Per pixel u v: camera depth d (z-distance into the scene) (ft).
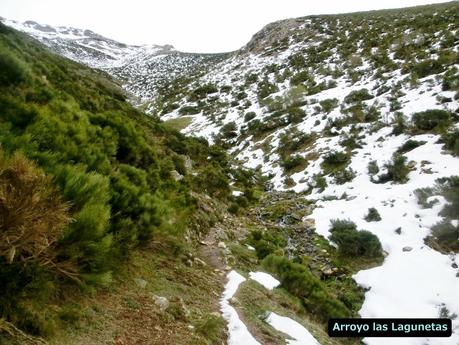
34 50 50.29
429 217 33.19
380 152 52.06
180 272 17.72
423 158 44.78
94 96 43.39
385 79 84.33
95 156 17.13
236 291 18.16
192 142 61.82
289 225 39.14
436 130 51.01
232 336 13.70
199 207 31.37
